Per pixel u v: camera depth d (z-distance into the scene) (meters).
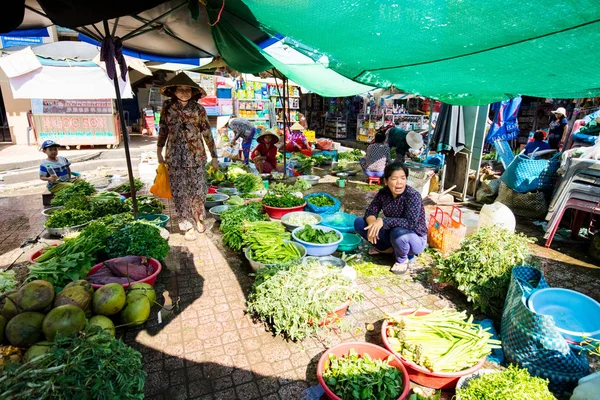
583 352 2.59
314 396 2.39
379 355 2.53
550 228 5.00
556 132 8.55
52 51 8.91
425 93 3.94
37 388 1.75
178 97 4.61
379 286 3.84
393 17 2.41
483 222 4.63
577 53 2.38
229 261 4.41
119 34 5.82
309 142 13.35
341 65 3.53
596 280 4.10
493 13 2.08
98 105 10.67
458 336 2.63
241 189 7.00
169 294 3.64
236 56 6.14
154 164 9.55
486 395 1.97
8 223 5.69
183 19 5.08
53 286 2.95
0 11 2.52
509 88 3.46
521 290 2.73
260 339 2.98
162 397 2.38
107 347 2.06
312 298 2.91
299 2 2.55
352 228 4.97
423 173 7.47
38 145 10.51
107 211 5.12
